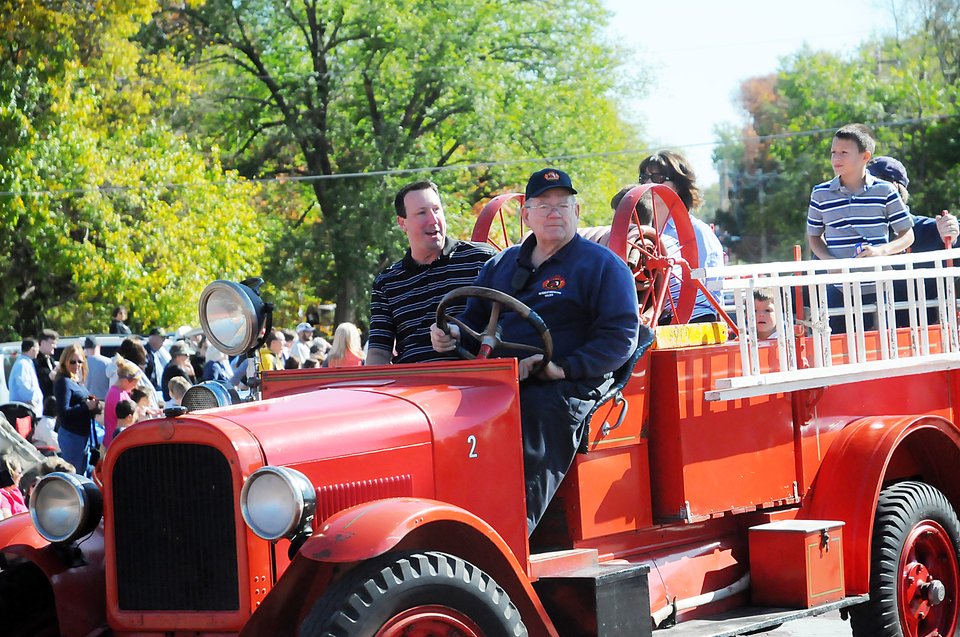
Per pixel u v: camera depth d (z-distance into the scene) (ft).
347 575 15.17
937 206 148.46
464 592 15.61
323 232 132.46
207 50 135.85
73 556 18.26
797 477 22.31
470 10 136.15
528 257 19.84
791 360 21.74
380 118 137.59
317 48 137.08
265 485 15.03
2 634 18.58
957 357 24.82
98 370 52.95
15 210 91.97
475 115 136.05
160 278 96.68
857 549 21.94
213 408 18.42
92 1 98.68
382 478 16.55
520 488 17.67
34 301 105.50
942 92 156.56
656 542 20.49
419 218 21.80
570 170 139.64
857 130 26.63
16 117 92.84
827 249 27.27
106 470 16.81
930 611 23.58
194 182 104.47
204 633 16.06
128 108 106.93
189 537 16.20
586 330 19.20
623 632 17.74
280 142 135.33
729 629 19.44
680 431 20.02
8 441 31.19
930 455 24.80
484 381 18.06
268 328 19.76
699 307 25.85
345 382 19.21
